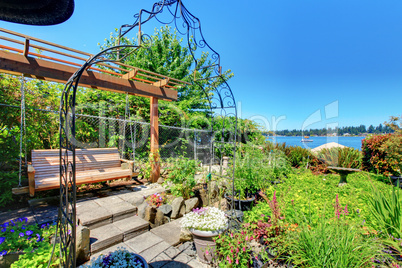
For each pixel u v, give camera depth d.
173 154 7.84
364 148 7.34
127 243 2.77
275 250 2.44
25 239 2.33
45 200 3.52
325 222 2.44
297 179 5.89
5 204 3.40
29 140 4.27
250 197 4.46
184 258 2.57
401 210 2.69
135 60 10.33
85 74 3.94
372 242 2.18
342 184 5.73
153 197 3.90
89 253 2.46
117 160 4.89
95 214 3.04
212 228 2.48
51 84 4.85
